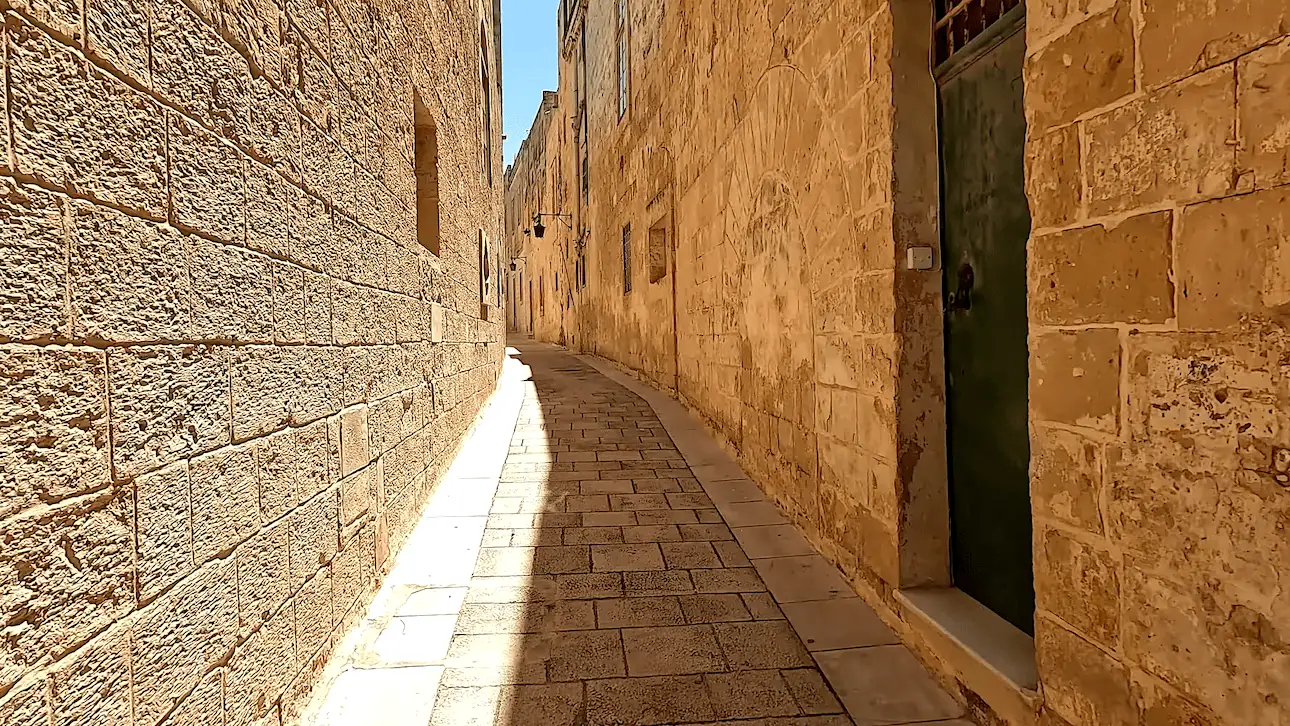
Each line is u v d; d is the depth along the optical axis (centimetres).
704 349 751
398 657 298
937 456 309
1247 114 141
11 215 127
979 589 290
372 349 347
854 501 357
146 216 167
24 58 130
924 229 307
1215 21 147
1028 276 210
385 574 363
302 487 257
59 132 139
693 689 276
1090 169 184
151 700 165
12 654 126
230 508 204
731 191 612
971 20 284
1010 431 263
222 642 198
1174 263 159
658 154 995
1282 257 134
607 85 1454
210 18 197
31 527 131
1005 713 231
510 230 4106
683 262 861
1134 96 169
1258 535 141
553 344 2459
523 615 339
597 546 430
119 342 156
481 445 673
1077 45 187
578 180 1917
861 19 332
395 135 398
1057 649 202
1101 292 181
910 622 294
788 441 470
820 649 303
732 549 422
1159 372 164
